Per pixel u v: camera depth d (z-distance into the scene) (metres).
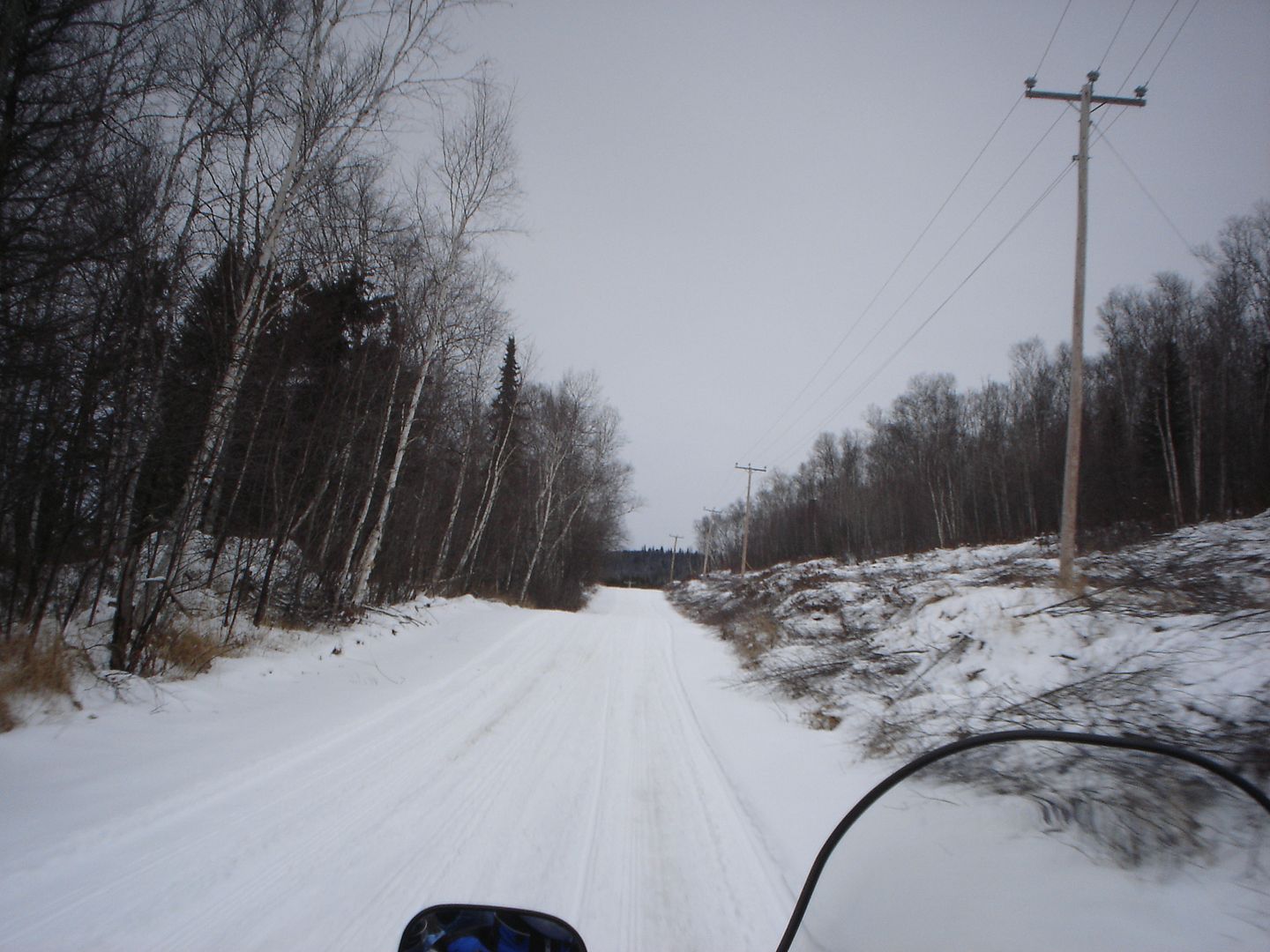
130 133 9.34
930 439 58.97
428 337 16.27
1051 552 22.36
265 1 9.90
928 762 2.39
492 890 4.34
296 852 4.61
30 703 6.61
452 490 25.94
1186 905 1.81
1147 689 6.32
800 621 17.06
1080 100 14.09
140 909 3.76
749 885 4.57
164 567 9.70
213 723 7.35
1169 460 32.88
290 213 10.64
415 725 8.02
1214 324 37.03
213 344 9.63
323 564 14.61
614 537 64.12
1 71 7.05
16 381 7.93
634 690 11.20
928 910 2.07
